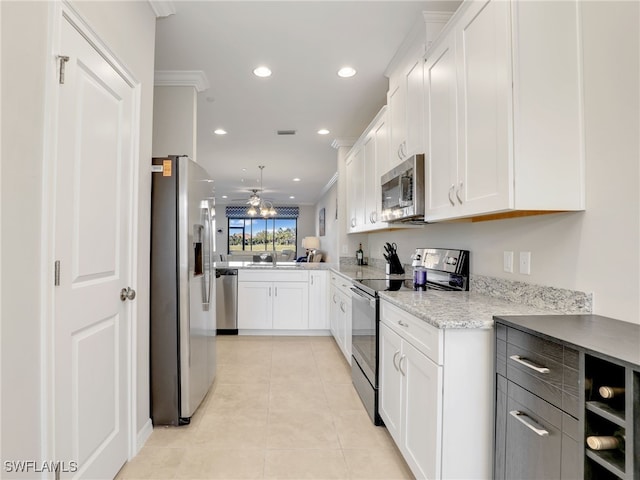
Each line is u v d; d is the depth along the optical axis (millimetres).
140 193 1989
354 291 2877
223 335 4547
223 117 4090
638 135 1210
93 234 1515
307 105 3736
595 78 1355
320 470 1832
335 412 2473
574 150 1413
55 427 1262
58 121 1257
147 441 2078
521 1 1383
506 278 1903
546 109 1394
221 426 2268
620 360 840
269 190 9875
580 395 947
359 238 4930
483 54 1549
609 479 928
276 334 4582
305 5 2172
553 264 1576
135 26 1919
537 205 1386
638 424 809
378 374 2268
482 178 1559
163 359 2223
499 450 1338
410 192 2260
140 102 1975
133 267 1895
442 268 2510
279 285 4520
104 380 1628
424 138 2172
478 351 1424
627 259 1247
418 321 1614
